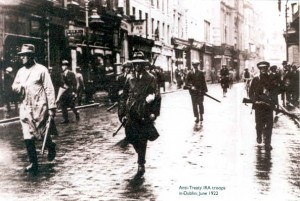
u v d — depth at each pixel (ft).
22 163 30.53
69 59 98.37
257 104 35.27
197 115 54.49
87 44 94.27
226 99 97.91
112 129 48.44
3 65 70.59
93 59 107.24
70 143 38.78
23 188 23.66
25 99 27.63
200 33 222.28
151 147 36.50
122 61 131.54
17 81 27.78
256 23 281.54
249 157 31.76
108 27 118.01
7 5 73.15
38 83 27.66
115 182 24.80
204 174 26.43
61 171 27.81
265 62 35.32
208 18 238.89
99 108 77.15
